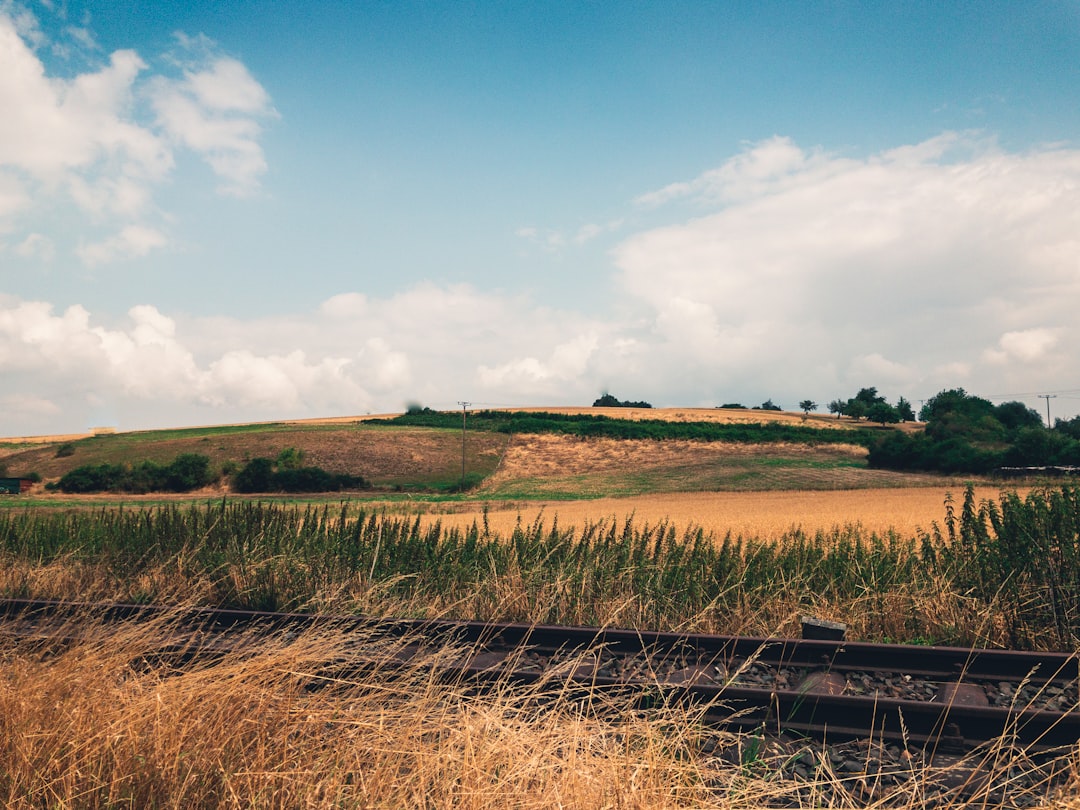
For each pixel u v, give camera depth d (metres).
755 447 106.50
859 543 10.91
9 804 2.98
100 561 12.16
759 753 4.70
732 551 10.88
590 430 114.62
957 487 64.25
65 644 5.26
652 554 11.28
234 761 3.27
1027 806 4.00
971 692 5.74
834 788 3.89
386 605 9.45
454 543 11.65
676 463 96.62
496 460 101.31
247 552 11.39
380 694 4.43
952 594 8.52
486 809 3.09
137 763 3.15
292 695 3.76
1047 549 8.22
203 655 5.91
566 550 11.18
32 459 104.06
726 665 6.43
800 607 9.16
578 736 3.73
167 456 101.25
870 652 6.50
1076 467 69.81
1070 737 4.88
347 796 3.17
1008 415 126.00
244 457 99.75
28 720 3.41
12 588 10.97
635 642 7.16
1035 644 7.70
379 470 95.94
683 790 3.45
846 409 156.75
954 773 4.48
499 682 4.57
